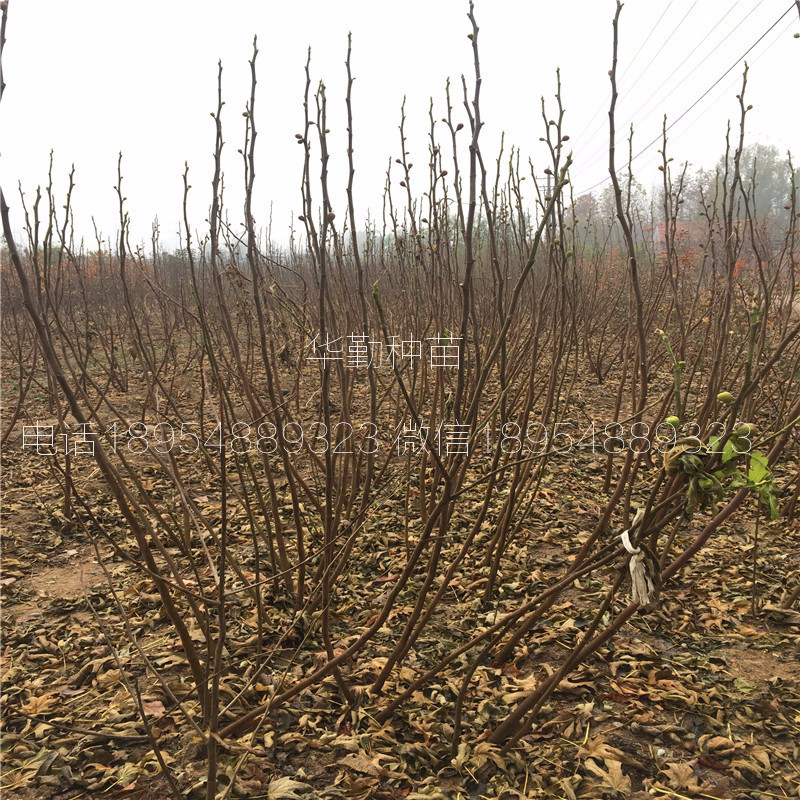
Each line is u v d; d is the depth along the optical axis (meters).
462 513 3.57
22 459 4.58
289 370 5.55
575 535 3.37
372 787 1.76
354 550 3.17
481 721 2.04
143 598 2.76
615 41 1.89
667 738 1.99
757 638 2.50
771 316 5.72
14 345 7.50
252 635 2.48
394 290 5.48
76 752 1.89
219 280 2.61
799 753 1.92
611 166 1.97
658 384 6.14
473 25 1.58
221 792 1.74
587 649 1.70
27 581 3.01
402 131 3.22
